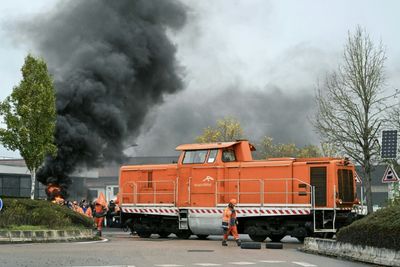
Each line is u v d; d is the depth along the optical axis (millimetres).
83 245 21344
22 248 19156
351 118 34438
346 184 25359
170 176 29359
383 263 15539
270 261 15922
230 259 16375
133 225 30406
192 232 28203
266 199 26109
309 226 24922
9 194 50656
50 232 23031
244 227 27234
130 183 30828
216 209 27250
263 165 26484
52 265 13844
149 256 16828
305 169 25406
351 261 16906
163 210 28984
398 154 32500
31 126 34812
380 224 15953
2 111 35188
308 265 14969
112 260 15344
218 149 27828
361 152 34188
